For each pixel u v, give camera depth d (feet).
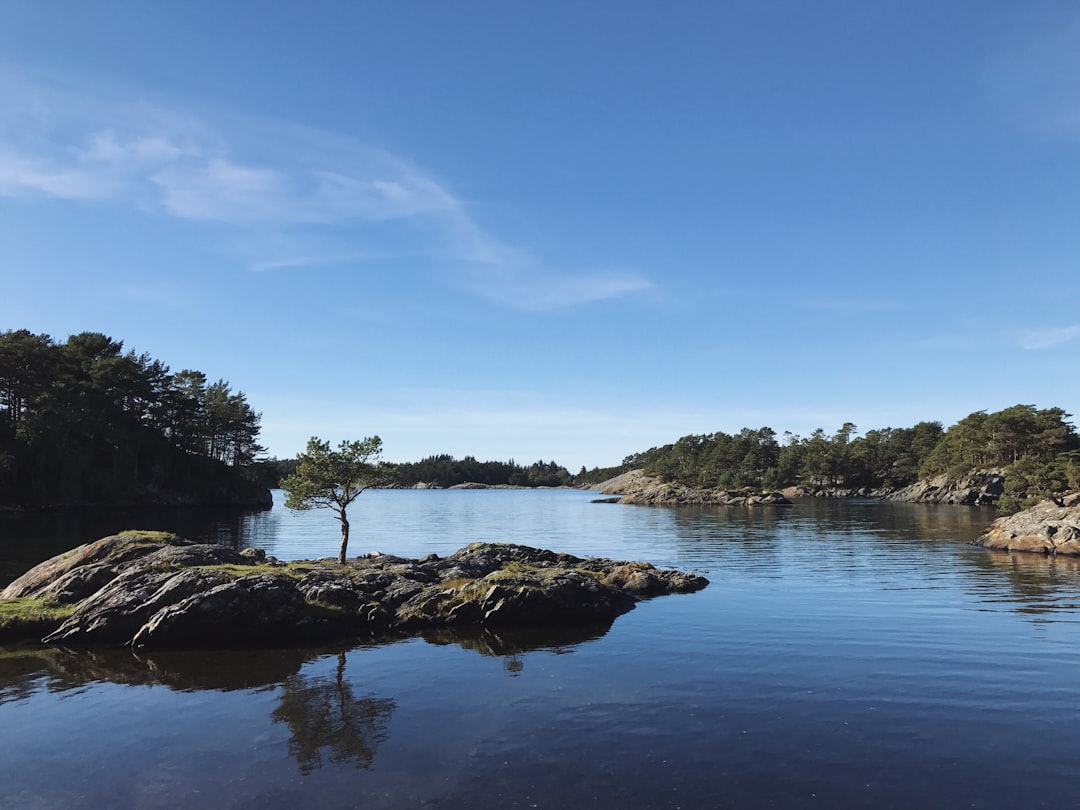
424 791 35.73
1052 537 155.02
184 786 36.68
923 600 93.66
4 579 109.19
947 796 34.99
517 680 56.75
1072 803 34.14
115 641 71.61
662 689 53.62
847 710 48.19
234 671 60.39
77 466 301.63
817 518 302.86
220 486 396.57
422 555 167.94
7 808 34.35
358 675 58.80
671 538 211.82
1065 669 58.44
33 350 288.10
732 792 35.50
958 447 517.14
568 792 35.53
